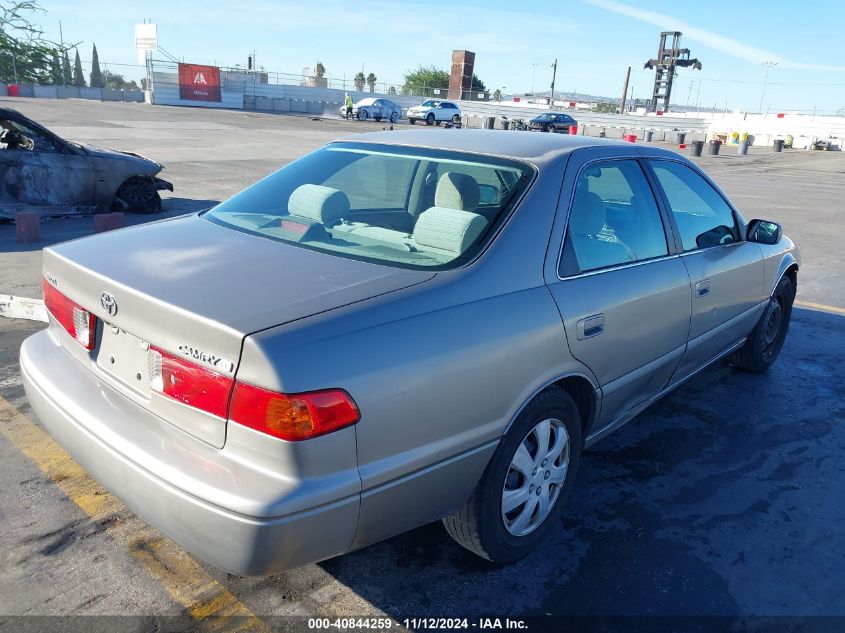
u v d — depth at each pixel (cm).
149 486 206
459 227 258
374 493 206
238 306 207
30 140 888
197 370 203
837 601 272
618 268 306
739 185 1923
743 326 443
